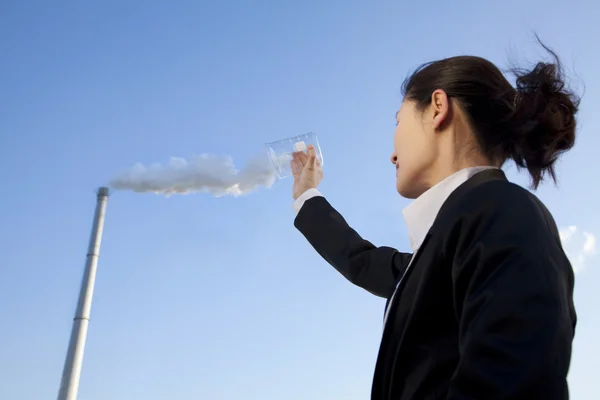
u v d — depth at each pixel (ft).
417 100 6.09
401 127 6.24
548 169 5.98
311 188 9.92
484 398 3.37
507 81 5.90
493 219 4.13
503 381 3.31
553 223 4.79
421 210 5.50
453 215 4.49
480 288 3.85
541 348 3.36
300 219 9.48
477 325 3.64
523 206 4.13
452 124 5.78
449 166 5.71
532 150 5.70
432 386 4.27
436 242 4.55
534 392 3.26
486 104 5.70
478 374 3.44
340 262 8.63
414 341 4.48
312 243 9.24
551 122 5.57
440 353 4.33
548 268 3.74
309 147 10.26
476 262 4.03
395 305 4.75
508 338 3.46
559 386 3.38
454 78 5.83
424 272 4.54
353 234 8.93
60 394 46.32
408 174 5.99
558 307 3.57
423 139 5.91
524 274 3.68
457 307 4.21
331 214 9.31
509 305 3.56
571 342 3.64
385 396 4.58
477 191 4.47
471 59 5.97
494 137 5.68
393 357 4.60
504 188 4.36
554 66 5.83
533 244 3.84
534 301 3.56
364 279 8.17
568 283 4.10
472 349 3.57
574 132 5.86
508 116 5.61
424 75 6.15
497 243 3.92
